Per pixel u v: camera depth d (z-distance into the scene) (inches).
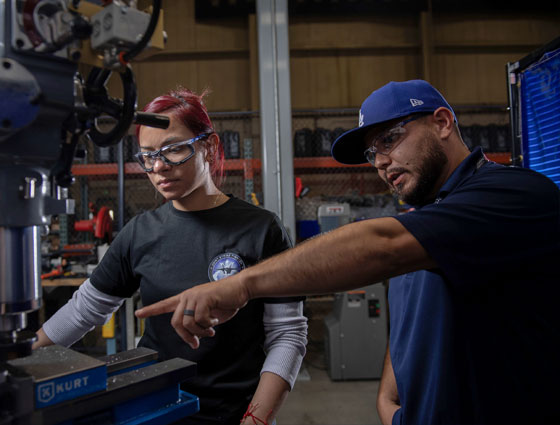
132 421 22.0
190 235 41.6
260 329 40.9
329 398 126.6
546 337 26.3
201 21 198.7
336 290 23.2
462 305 28.3
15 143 19.0
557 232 24.4
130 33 18.8
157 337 40.4
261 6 137.5
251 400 37.6
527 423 26.7
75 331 43.7
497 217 23.5
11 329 20.7
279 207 136.4
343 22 202.2
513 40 206.1
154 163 39.3
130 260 43.8
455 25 205.2
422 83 33.4
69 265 143.1
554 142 59.3
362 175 191.6
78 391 19.9
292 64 201.2
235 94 199.8
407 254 22.8
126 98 21.0
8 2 18.3
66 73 19.8
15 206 19.8
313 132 179.0
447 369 28.8
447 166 32.5
